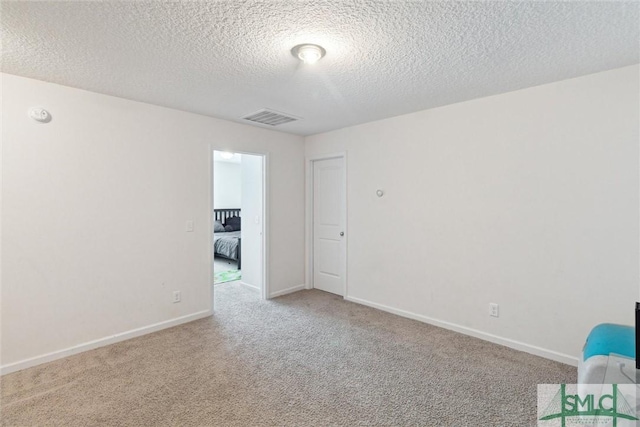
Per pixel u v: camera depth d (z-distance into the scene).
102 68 2.26
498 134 2.79
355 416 1.88
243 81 2.50
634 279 2.20
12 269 2.39
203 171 3.49
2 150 2.34
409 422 1.83
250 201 4.61
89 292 2.75
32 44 1.90
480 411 1.92
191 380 2.26
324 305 3.92
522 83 2.53
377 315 3.57
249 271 4.66
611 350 1.69
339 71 2.30
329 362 2.52
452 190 3.10
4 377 2.30
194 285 3.44
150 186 3.10
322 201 4.54
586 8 1.54
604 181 2.29
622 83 2.21
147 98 2.91
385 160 3.64
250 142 3.94
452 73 2.34
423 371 2.38
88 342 2.74
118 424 1.81
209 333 3.09
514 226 2.72
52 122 2.54
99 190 2.79
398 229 3.55
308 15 1.61
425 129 3.28
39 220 2.50
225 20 1.65
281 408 1.95
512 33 1.78
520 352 2.67
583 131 2.37
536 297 2.62
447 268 3.16
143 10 1.56
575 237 2.42
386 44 1.91
